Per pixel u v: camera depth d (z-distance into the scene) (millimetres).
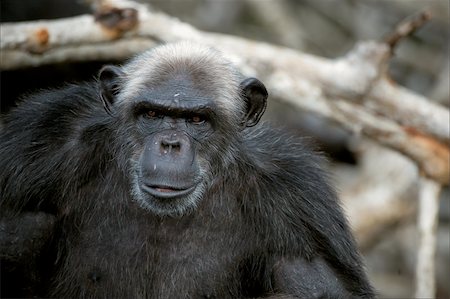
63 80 21266
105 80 13859
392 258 25500
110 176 13820
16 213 13508
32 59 17609
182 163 12969
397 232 24219
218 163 13805
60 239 13891
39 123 13875
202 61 13695
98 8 17688
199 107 13195
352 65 18016
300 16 30703
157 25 17750
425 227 18078
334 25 30688
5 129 14016
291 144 14742
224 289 14117
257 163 14156
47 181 13602
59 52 17719
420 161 18141
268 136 14758
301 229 14047
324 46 30250
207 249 14008
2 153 13688
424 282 17906
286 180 14203
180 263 13891
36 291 13773
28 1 22703
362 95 17984
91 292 13836
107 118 13914
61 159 13695
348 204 22328
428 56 29172
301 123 26578
